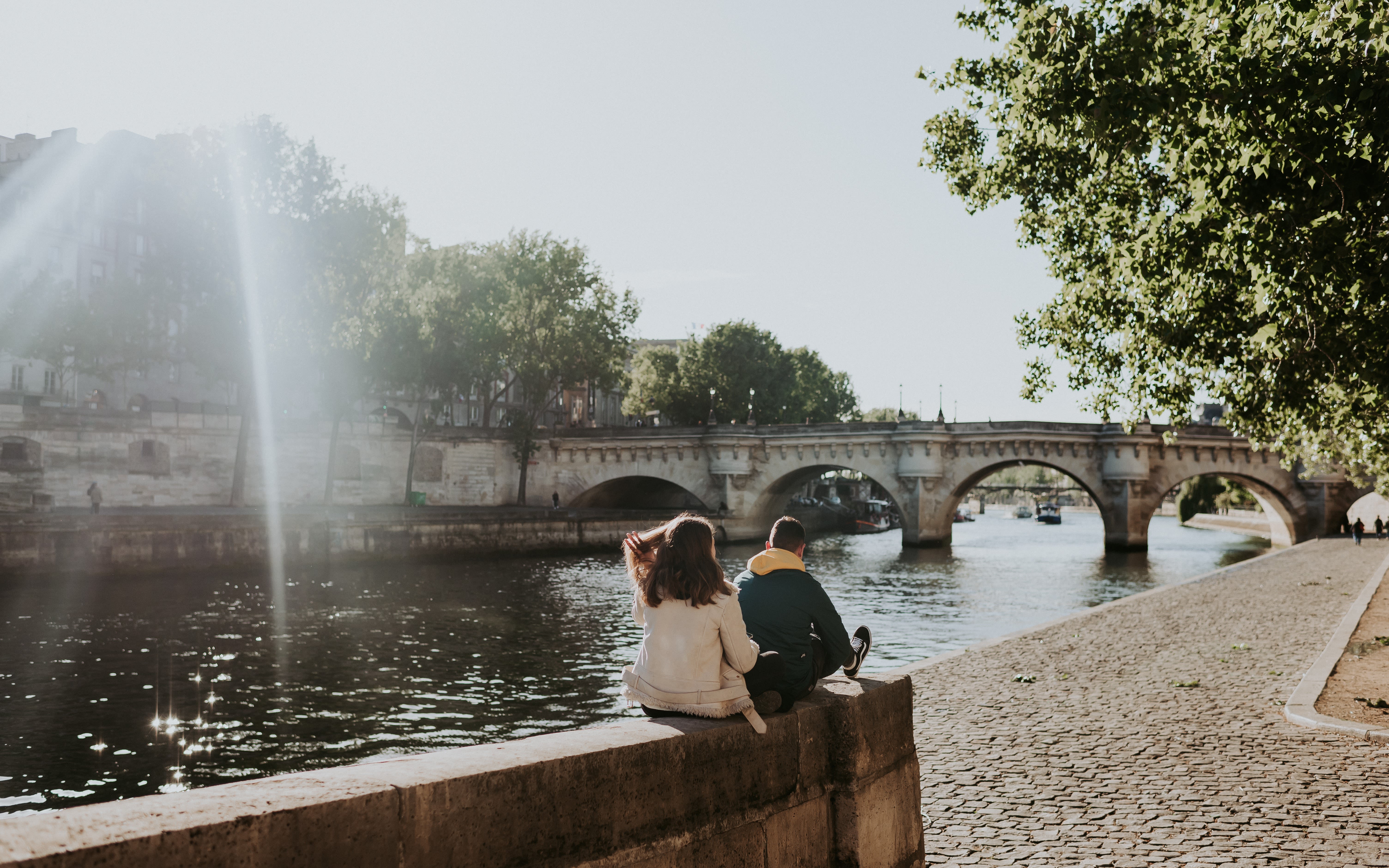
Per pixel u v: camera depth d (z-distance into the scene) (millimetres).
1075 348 18625
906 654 27594
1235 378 15484
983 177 17625
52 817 2863
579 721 20531
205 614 33938
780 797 5250
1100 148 11922
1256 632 19625
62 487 54281
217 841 2959
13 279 68938
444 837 3602
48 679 23656
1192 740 10500
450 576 48438
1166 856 7086
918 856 6410
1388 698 12430
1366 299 12039
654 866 4445
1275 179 11219
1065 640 18469
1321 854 7109
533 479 77812
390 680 24094
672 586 5156
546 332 74875
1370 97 9922
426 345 63062
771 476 74375
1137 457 66125
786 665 5574
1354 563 41344
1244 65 10656
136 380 73750
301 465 65125
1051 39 11648
